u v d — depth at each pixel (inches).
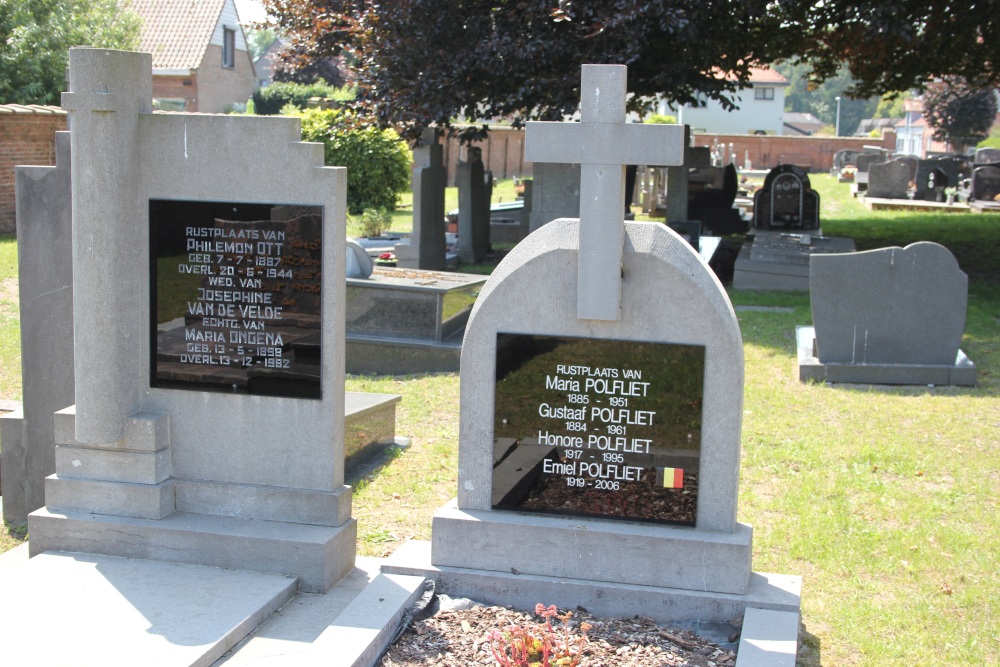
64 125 806.5
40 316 252.1
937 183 1198.3
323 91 1973.4
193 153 211.8
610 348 193.5
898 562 226.5
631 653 172.4
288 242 210.2
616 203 186.2
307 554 206.8
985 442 311.4
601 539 192.2
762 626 176.1
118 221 209.8
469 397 201.2
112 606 190.7
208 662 173.9
